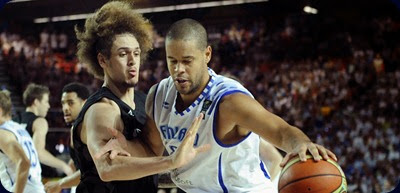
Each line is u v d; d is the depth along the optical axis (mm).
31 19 23266
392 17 21016
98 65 4324
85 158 3945
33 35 23266
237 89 3447
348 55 20531
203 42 3443
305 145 2988
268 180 3867
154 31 21234
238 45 21906
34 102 7777
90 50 4273
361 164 14945
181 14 21234
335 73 19188
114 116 3775
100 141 3578
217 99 3447
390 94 17750
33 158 6492
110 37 4055
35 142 7582
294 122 17531
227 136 3480
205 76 3547
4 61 22141
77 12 22281
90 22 4234
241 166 3605
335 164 3002
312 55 21156
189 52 3361
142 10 20500
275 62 20969
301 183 2918
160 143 3959
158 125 3758
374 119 16641
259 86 19672
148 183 4145
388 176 14422
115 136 3521
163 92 3797
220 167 3572
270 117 3217
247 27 22547
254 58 21406
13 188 6016
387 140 15523
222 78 3625
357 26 21547
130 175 3252
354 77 18828
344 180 2982
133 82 4113
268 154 4934
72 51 22062
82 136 3908
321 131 16688
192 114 3527
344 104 17750
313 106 17859
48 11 22750
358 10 21656
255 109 3277
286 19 22391
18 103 20516
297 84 19000
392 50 20094
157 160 3178
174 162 3074
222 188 3662
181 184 3801
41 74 21438
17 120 7734
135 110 4141
